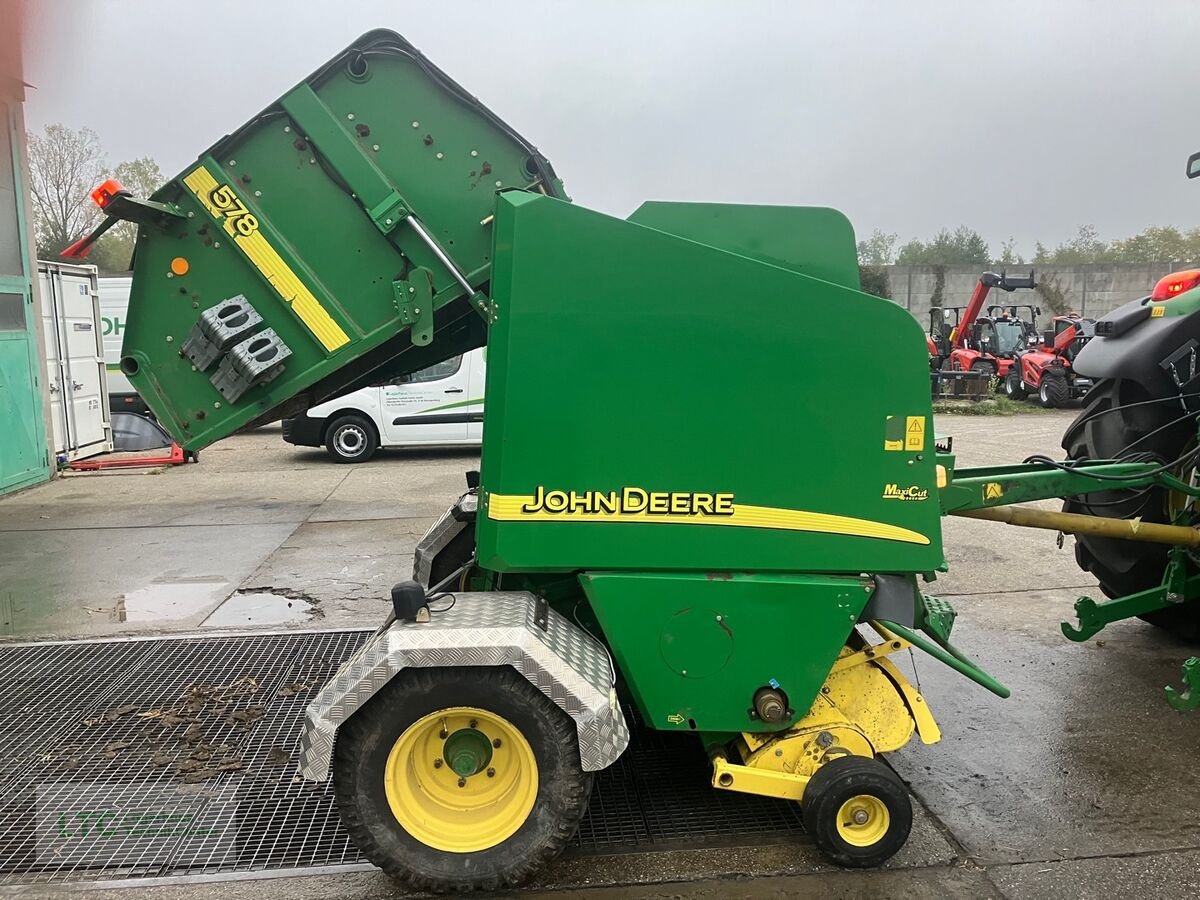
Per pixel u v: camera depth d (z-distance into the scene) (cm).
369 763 246
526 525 261
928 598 345
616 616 265
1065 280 2838
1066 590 565
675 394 260
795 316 262
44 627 488
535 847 250
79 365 1053
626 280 256
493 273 263
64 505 851
